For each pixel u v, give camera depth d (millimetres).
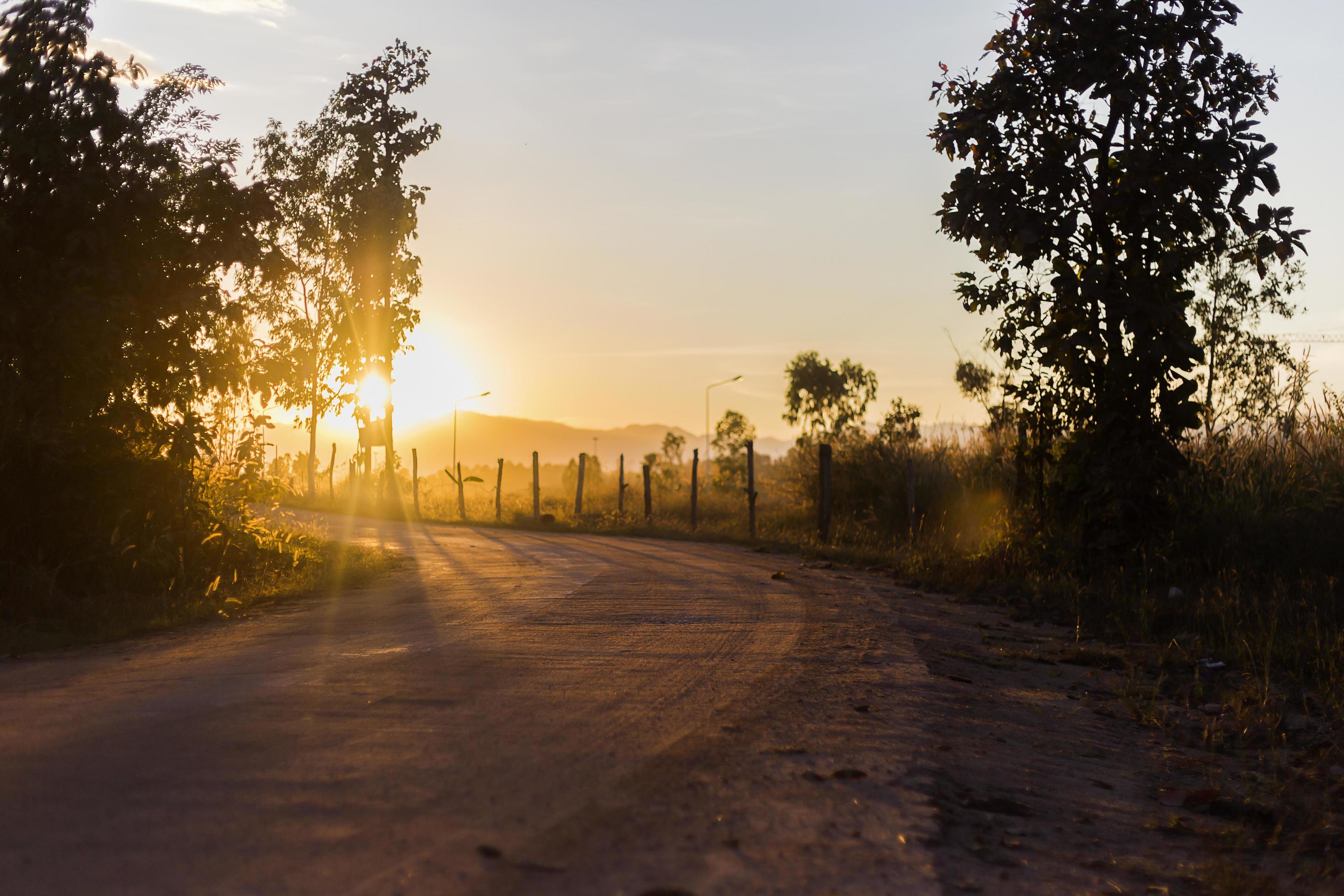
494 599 11672
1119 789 5109
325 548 17000
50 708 5863
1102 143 12625
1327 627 9242
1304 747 6059
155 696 6176
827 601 11516
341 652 7945
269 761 4621
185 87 12820
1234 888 3689
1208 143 11875
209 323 12703
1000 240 12750
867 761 4891
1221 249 12469
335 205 37656
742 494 37188
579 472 34938
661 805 4086
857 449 26000
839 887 3311
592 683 6605
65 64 11820
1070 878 3686
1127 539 12484
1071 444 13250
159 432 12242
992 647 9031
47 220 11805
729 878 3338
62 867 3295
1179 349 12250
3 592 10297
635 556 18438
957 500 21406
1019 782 4961
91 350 11438
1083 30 12352
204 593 11531
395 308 38219
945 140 12883
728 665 7375
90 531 11531
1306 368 16906
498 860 3424
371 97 38062
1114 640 9680
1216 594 10930
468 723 5414
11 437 10984
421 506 39062
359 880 3229
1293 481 13523
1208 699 7277
